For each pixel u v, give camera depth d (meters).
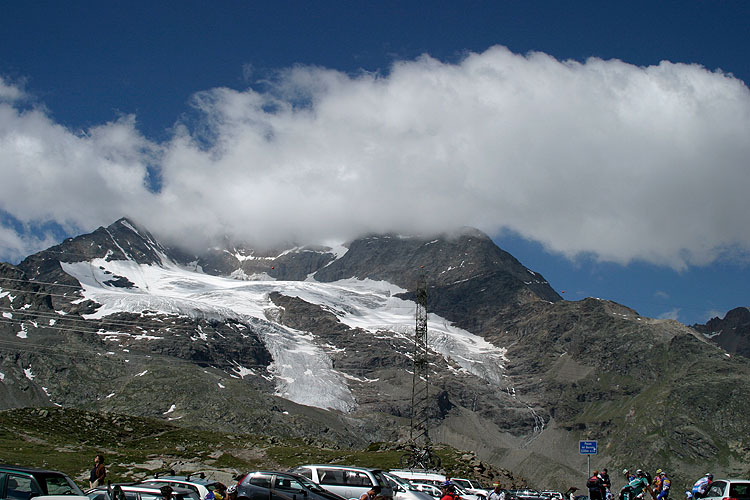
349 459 176.75
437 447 197.50
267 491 56.28
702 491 64.38
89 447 170.88
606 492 71.38
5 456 132.38
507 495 104.56
